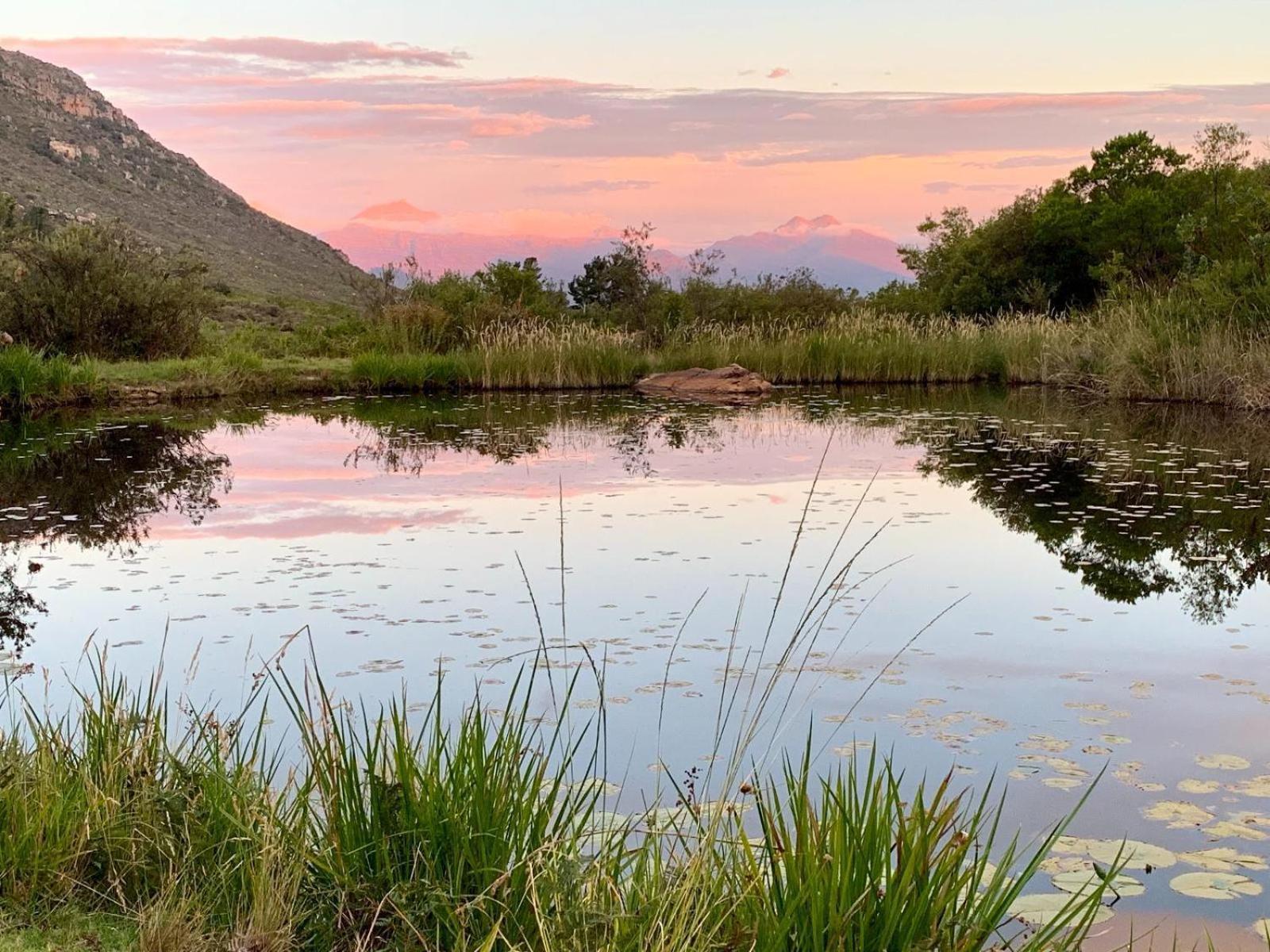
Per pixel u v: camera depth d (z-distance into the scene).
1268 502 10.97
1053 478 12.50
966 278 34.53
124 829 3.66
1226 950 3.46
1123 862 4.03
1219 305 20.11
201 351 25.83
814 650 6.64
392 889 3.19
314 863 3.39
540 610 7.46
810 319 30.16
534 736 5.20
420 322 27.31
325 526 10.23
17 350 19.84
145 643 6.73
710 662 6.38
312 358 29.09
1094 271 28.88
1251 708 5.65
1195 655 6.54
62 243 23.78
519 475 13.07
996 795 4.62
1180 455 14.04
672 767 4.86
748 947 2.95
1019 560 8.85
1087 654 6.57
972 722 5.46
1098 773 4.86
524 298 29.97
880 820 3.13
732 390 23.50
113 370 22.25
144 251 26.22
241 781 3.89
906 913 2.93
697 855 3.16
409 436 16.70
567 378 25.12
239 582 8.22
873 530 9.90
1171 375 20.48
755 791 3.40
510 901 3.19
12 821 3.62
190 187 105.75
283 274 87.25
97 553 9.18
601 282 32.62
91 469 13.52
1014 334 26.98
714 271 32.78
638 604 7.61
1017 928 3.57
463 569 8.59
